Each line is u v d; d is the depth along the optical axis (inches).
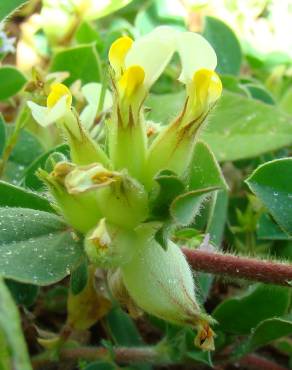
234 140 3.5
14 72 3.4
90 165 2.0
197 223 2.7
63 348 2.9
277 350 3.3
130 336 3.0
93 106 2.8
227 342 2.8
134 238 2.1
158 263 2.1
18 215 2.2
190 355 2.7
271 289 2.7
